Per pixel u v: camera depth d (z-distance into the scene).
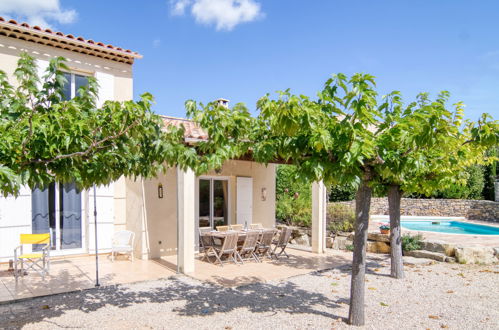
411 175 8.11
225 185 13.59
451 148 6.17
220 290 7.70
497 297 7.23
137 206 11.05
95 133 4.62
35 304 6.75
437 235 13.80
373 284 8.23
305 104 4.44
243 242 11.20
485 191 25.64
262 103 4.53
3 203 9.70
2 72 4.63
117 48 11.59
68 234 10.91
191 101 4.83
